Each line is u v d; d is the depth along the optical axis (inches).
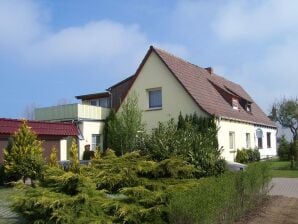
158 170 393.1
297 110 2315.5
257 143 1499.8
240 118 1289.4
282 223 405.1
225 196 360.8
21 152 689.6
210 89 1289.4
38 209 324.8
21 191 358.9
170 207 290.2
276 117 2370.8
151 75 1162.0
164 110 1136.2
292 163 1107.3
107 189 387.9
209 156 463.2
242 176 431.5
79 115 1110.4
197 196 297.0
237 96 1381.6
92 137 1136.8
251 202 469.7
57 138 932.0
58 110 1141.1
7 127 790.5
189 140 474.6
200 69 1416.1
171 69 1130.7
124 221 313.7
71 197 327.0
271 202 523.2
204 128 985.5
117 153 1079.0
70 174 346.0
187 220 283.3
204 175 451.8
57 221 307.7
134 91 1181.1
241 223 398.9
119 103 1209.4
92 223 305.4
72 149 807.7
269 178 553.6
